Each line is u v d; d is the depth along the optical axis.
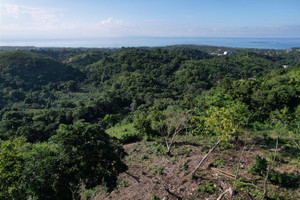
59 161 5.74
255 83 22.20
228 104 13.02
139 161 10.51
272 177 6.54
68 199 5.66
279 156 8.38
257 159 7.19
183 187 7.45
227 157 9.00
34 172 5.32
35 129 28.81
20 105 45.56
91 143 6.23
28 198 5.52
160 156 10.63
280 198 5.91
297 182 6.53
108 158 6.55
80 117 35.56
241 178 7.11
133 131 16.20
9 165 5.96
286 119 12.51
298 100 16.05
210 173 7.92
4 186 5.71
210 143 10.73
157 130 14.02
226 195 6.39
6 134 26.42
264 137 10.61
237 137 10.00
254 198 6.07
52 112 34.94
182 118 11.71
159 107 29.59
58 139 6.16
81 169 5.94
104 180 6.46
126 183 8.67
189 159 9.54
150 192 7.68
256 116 13.56
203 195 6.75
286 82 21.00
